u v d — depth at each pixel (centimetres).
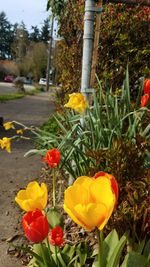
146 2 218
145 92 157
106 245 101
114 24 240
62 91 351
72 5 284
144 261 96
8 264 150
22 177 271
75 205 74
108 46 240
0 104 998
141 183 117
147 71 238
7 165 305
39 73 2856
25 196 94
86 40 205
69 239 151
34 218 87
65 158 162
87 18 204
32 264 124
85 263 124
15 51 3509
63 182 211
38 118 682
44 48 2922
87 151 147
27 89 2125
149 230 115
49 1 295
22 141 410
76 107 158
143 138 132
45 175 271
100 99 182
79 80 265
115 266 96
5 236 173
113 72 239
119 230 119
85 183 78
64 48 340
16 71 3228
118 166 126
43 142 189
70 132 167
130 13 242
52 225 125
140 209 111
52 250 125
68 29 296
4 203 215
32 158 332
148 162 138
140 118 158
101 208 71
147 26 241
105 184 76
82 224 73
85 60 206
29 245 162
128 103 174
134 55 239
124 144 128
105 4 229
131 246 112
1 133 472
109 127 161
